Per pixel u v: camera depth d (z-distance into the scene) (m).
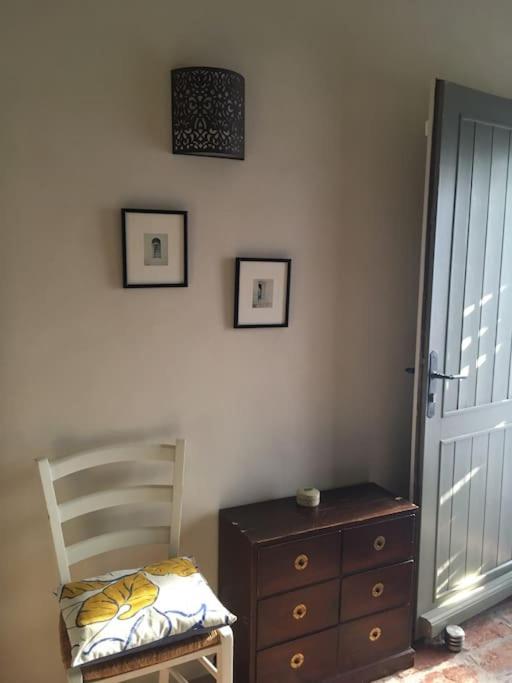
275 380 2.28
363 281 2.42
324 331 2.36
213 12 1.98
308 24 2.15
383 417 2.55
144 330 2.02
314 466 2.42
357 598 2.18
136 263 1.96
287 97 2.15
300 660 2.10
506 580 2.72
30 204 1.80
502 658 2.36
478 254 2.38
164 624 1.62
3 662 1.95
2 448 1.86
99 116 1.86
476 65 2.55
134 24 1.87
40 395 1.89
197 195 2.04
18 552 1.92
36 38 1.75
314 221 2.27
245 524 2.09
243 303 2.16
